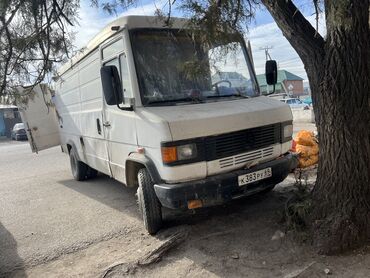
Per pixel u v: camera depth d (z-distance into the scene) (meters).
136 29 4.79
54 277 4.13
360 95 3.75
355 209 3.83
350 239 3.79
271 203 5.44
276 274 3.65
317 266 3.66
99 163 6.53
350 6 3.44
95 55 5.95
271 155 4.83
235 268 3.86
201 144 4.28
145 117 4.47
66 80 8.09
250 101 5.01
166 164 4.20
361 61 3.68
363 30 3.62
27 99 5.44
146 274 3.97
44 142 10.26
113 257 4.44
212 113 4.40
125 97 4.95
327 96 3.86
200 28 3.41
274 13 3.92
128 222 5.58
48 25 4.84
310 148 7.14
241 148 4.54
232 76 5.18
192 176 4.27
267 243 4.22
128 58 4.72
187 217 5.25
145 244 4.65
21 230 5.74
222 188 4.34
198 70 3.74
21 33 4.80
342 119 3.80
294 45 4.07
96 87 6.09
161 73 4.78
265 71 5.48
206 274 3.82
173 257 4.23
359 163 3.83
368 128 3.86
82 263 4.41
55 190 8.13
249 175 4.50
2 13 4.47
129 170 5.19
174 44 4.81
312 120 18.05
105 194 7.37
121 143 5.29
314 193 4.20
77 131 7.66
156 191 4.38
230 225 4.85
